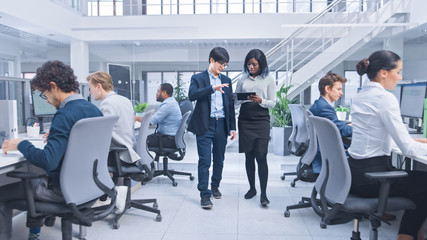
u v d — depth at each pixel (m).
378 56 1.61
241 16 6.96
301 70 5.38
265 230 2.32
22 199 1.60
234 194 3.20
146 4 7.95
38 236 2.04
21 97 3.00
